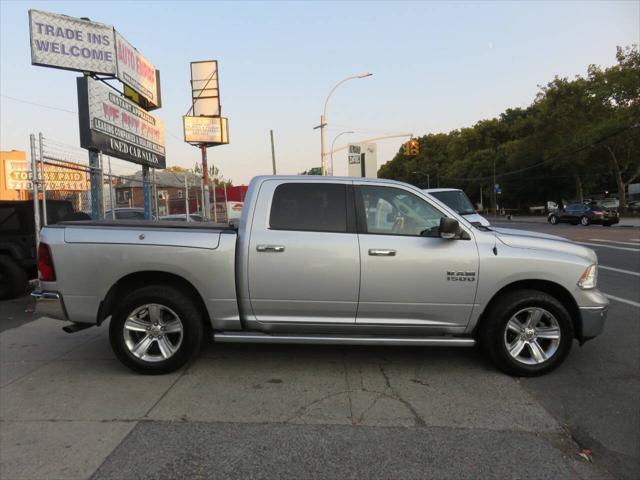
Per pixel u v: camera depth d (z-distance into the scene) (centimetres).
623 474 318
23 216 909
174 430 370
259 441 354
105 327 682
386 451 341
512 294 478
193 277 471
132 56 1442
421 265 468
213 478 309
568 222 3641
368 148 2614
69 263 477
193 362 521
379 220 486
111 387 455
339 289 470
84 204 1453
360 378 477
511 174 6322
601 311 483
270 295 473
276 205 486
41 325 696
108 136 1251
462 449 344
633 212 4581
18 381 472
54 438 359
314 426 377
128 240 474
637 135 4038
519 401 425
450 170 8494
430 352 557
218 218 3412
